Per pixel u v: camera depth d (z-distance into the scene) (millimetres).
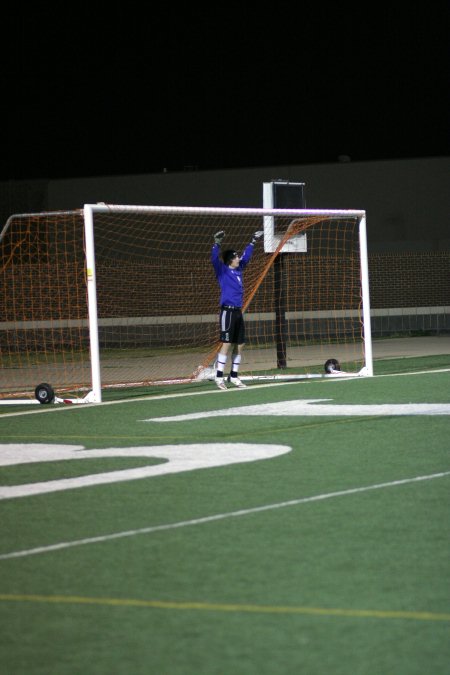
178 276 44125
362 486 11547
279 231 28344
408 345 36844
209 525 9875
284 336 28688
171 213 22625
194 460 13602
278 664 6262
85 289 42844
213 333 42750
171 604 7461
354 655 6379
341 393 21109
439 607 7246
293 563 8438
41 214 22297
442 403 18859
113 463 13562
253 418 17656
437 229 45562
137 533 9641
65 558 8805
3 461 13898
